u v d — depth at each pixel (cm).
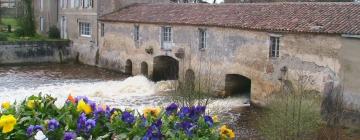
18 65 3866
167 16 3128
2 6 6162
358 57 1938
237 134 1969
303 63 2183
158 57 3231
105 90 2878
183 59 2939
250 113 2341
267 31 2339
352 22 2056
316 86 2128
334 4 2347
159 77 3278
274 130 1609
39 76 3372
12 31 4734
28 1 4591
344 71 2002
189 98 1678
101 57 3803
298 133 1602
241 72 2548
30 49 3912
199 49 2811
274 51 2350
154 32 3177
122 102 2584
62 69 3747
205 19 2794
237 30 2539
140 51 3347
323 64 2092
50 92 2773
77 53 4103
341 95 2012
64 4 4278
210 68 2745
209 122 891
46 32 4566
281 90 2200
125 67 3522
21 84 3034
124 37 3506
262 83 2411
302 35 2173
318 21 2189
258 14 2573
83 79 3284
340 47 2012
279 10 2523
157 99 2650
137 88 2933
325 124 1870
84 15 3947
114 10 3738
